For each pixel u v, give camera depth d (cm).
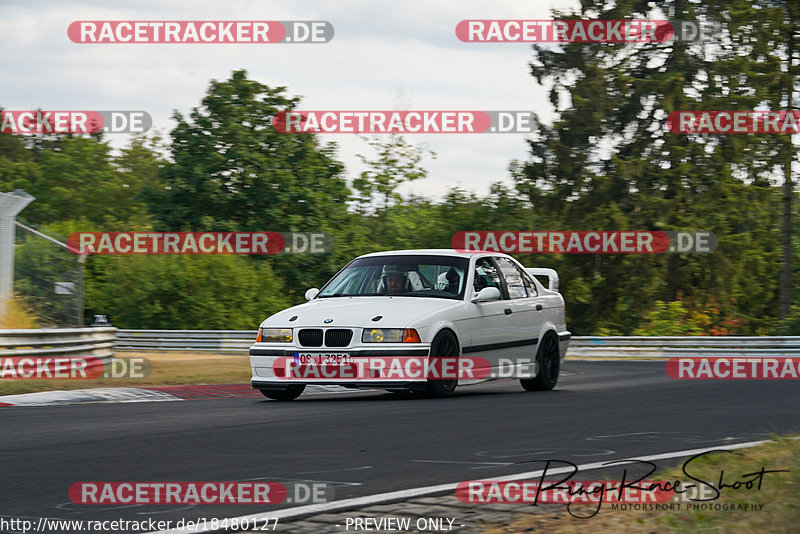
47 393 4050
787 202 14500
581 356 10031
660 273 14825
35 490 1948
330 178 17838
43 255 6066
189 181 16212
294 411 3431
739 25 14375
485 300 4116
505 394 4269
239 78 16712
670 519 1631
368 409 3484
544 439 2686
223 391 4528
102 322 8750
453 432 2834
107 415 3303
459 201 16900
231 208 16400
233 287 15488
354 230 18088
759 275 15288
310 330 3866
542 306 4591
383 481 2050
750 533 1542
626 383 5206
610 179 14638
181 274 15250
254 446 2553
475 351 4081
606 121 14825
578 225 14888
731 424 3056
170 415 3303
